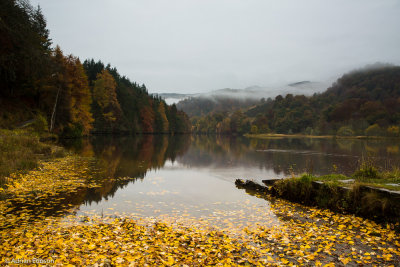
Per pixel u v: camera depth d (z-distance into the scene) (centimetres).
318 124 11006
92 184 890
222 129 16025
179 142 4331
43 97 3081
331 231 490
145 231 467
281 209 642
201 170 1295
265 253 394
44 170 1052
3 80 2712
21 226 479
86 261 342
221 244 423
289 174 1180
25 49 2598
